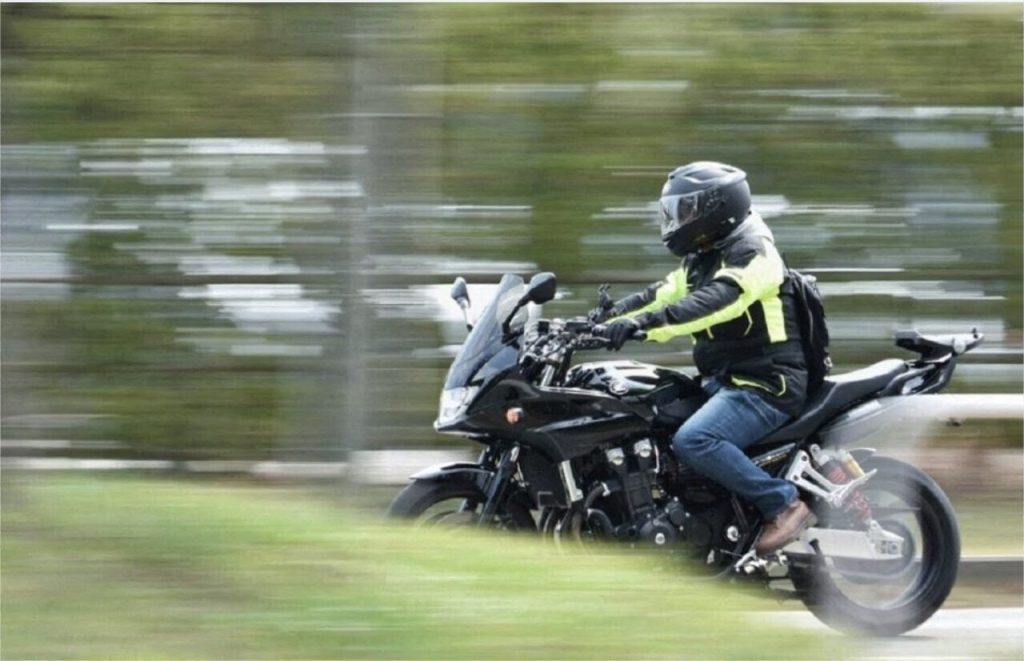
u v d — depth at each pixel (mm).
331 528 18359
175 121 34469
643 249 36219
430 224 33312
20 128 34719
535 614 15711
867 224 37781
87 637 14742
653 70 36281
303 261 30766
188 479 33781
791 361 24062
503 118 35875
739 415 23766
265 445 34844
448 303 34062
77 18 34344
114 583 15742
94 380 34938
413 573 16812
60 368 34625
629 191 36219
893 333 38219
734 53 36656
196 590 15688
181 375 35062
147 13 33969
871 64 37312
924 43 37438
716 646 15930
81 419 34781
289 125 32500
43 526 17094
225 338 35000
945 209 38125
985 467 38062
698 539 24109
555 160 36031
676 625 16141
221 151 34375
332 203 27328
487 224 35844
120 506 18031
